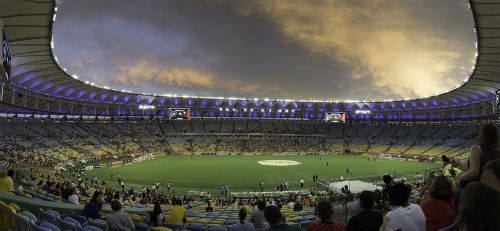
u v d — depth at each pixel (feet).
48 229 25.00
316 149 375.66
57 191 84.74
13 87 210.38
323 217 22.27
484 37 146.82
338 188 101.76
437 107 362.33
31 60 186.09
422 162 285.64
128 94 356.18
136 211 63.26
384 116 436.35
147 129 383.04
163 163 265.95
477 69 197.16
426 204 19.97
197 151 352.28
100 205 46.83
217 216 74.54
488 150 20.30
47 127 296.51
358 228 20.51
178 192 160.66
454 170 41.22
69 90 292.81
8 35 138.10
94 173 210.38
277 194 152.05
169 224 46.01
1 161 156.87
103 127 352.90
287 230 25.07
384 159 312.50
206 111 424.46
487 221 10.73
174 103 412.16
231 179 193.36
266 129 422.00
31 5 117.39
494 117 322.96
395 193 19.22
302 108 442.91
